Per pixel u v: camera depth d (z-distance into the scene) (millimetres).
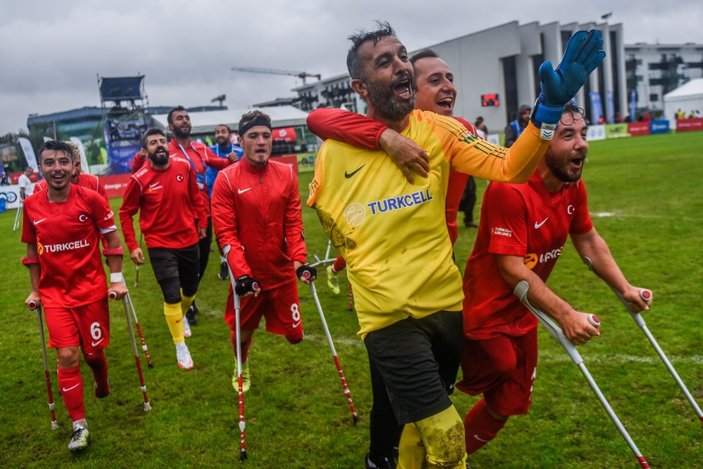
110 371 5672
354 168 2723
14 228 17250
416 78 3885
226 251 4621
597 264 3297
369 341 2799
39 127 55750
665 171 19250
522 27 67688
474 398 4617
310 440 4117
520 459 3693
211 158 8273
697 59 103750
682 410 4098
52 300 4328
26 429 4586
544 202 2961
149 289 9016
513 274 2912
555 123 2330
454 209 3340
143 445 4203
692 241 9188
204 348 6168
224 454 4016
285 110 40062
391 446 3328
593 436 3877
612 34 77062
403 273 2676
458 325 2871
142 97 53312
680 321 5746
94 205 4422
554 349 5348
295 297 5035
